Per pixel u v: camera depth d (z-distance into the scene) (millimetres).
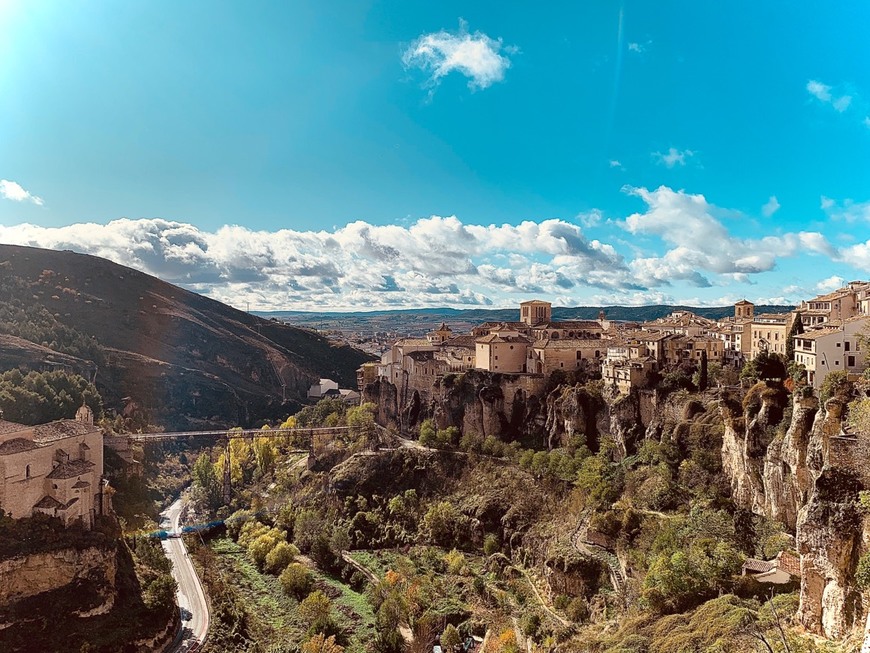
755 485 92250
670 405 124688
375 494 154875
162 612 100250
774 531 82000
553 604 96000
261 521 159875
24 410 139375
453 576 118688
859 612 48562
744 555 77812
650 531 93812
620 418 134750
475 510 135500
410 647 96500
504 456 151500
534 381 162375
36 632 86500
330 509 154875
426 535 138000
